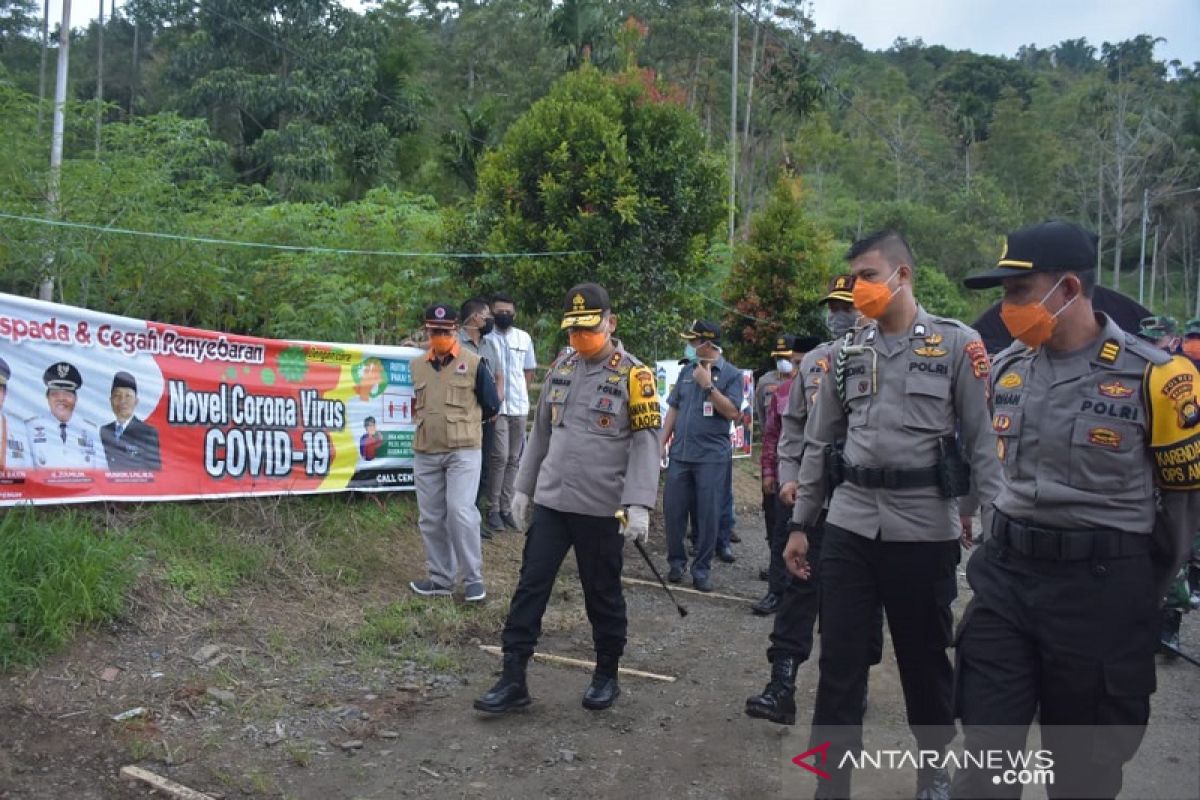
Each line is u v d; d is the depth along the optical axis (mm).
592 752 4434
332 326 9367
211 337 6395
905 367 3627
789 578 4961
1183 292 52594
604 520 4820
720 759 4398
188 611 5422
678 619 6746
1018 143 52250
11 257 8031
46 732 4168
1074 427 2898
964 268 41531
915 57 79938
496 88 35812
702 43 33281
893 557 3602
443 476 6418
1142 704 2877
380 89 24344
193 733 4352
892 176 51500
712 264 16875
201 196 13172
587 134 10508
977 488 3531
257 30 22406
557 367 5070
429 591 6480
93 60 29812
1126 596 2850
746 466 13711
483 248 10797
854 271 3670
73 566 5043
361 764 4211
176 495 6191
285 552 6422
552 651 5859
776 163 36781
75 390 5699
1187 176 49750
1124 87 52500
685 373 7828
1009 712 2893
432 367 6344
